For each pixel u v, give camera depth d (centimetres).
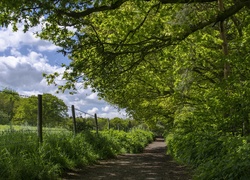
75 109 1305
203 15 1009
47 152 862
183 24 799
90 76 952
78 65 902
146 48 889
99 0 718
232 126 787
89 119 1606
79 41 843
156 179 883
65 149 1048
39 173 745
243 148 547
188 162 966
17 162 722
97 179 876
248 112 733
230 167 531
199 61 1255
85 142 1309
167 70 1375
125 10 994
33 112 1048
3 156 720
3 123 939
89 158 1183
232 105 751
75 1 703
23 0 655
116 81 1054
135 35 934
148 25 923
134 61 970
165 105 1919
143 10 844
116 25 995
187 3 770
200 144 804
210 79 1372
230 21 1338
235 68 769
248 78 735
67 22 824
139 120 2614
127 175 959
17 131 914
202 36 1091
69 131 1265
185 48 1057
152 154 1903
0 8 695
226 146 642
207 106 833
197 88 1357
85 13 765
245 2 770
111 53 877
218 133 805
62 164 923
